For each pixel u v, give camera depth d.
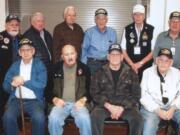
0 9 4.42
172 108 3.15
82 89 3.33
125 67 3.28
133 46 3.96
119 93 3.24
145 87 3.28
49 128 3.10
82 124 3.08
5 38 3.67
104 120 3.12
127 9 4.62
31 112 3.20
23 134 3.32
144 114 3.17
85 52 4.00
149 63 3.96
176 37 3.80
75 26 4.04
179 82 3.26
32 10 4.60
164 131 3.58
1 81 3.62
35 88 3.29
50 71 3.39
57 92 3.31
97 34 3.97
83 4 4.60
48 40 3.98
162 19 4.45
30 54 3.33
